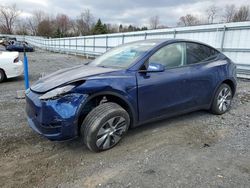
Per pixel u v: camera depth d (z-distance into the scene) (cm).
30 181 245
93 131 286
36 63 1570
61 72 353
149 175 254
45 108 274
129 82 312
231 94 466
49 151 307
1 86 746
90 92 282
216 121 413
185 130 373
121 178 249
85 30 7806
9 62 806
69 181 246
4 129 375
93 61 413
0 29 8144
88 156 295
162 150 309
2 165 274
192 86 380
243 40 888
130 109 319
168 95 352
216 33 981
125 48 401
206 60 416
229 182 241
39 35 8231
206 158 288
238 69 920
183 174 255
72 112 271
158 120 377
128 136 350
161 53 356
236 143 329
